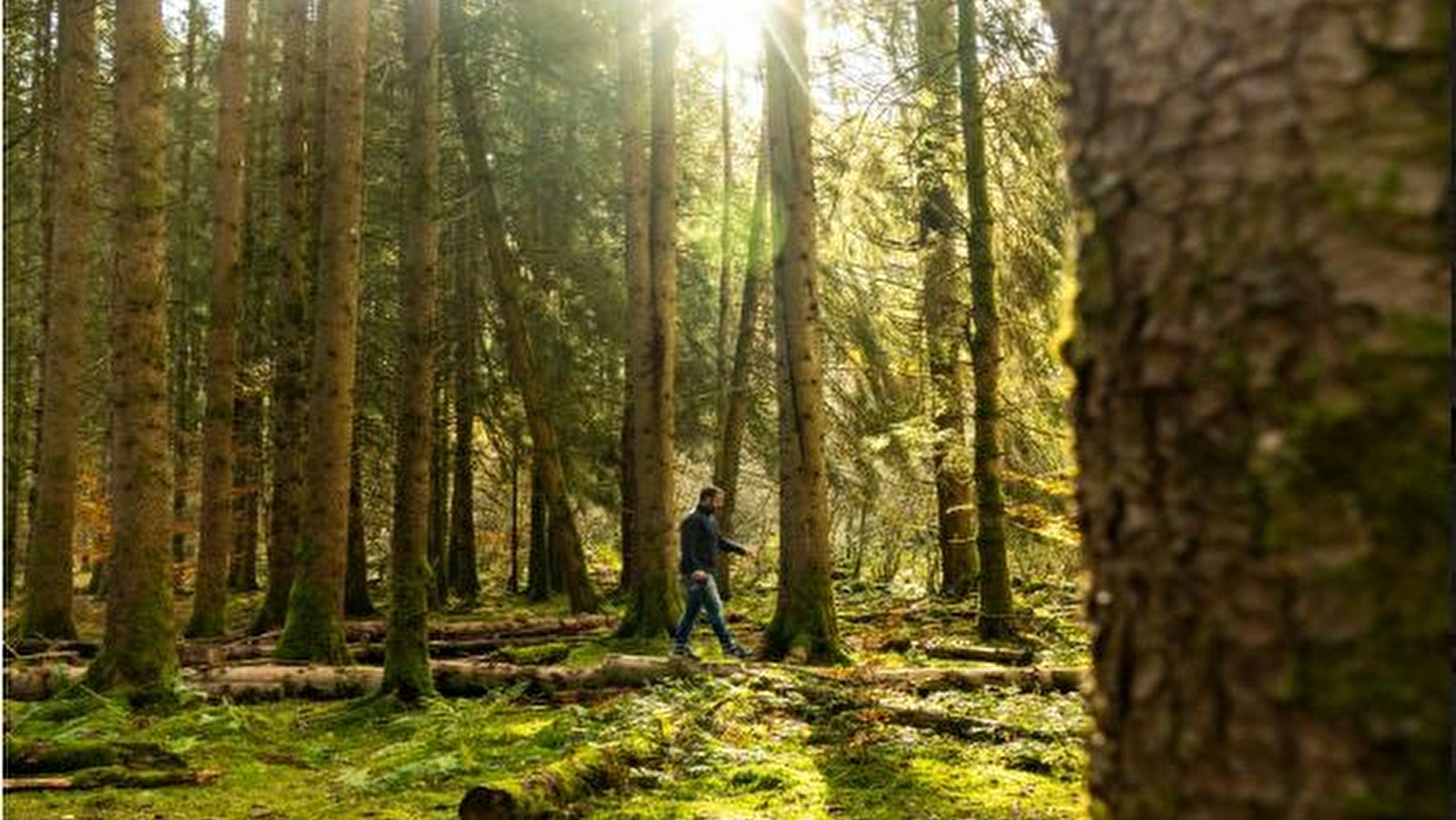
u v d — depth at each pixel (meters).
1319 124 1.18
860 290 17.80
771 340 22.03
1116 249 1.35
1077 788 6.35
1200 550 1.23
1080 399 1.44
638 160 15.83
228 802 6.50
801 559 11.34
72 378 13.94
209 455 15.43
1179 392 1.26
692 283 23.53
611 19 18.42
